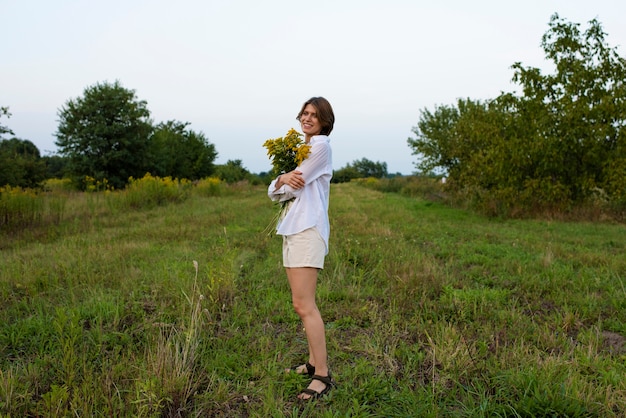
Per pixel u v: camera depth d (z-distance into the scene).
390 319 4.00
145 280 5.07
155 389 2.57
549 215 12.95
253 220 10.93
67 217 10.86
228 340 3.46
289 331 3.78
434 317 4.05
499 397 2.68
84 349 3.16
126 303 4.30
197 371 3.00
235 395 2.75
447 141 23.09
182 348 3.13
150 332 3.54
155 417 2.44
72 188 25.66
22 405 2.53
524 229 10.60
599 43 13.23
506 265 6.14
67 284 4.95
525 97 13.81
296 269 2.70
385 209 14.87
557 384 2.66
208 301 4.22
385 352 3.34
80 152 26.02
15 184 13.88
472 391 2.78
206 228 9.41
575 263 6.37
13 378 2.66
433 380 2.80
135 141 26.78
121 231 8.83
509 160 13.29
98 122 26.02
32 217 9.53
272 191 2.81
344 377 2.95
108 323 3.75
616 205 13.01
